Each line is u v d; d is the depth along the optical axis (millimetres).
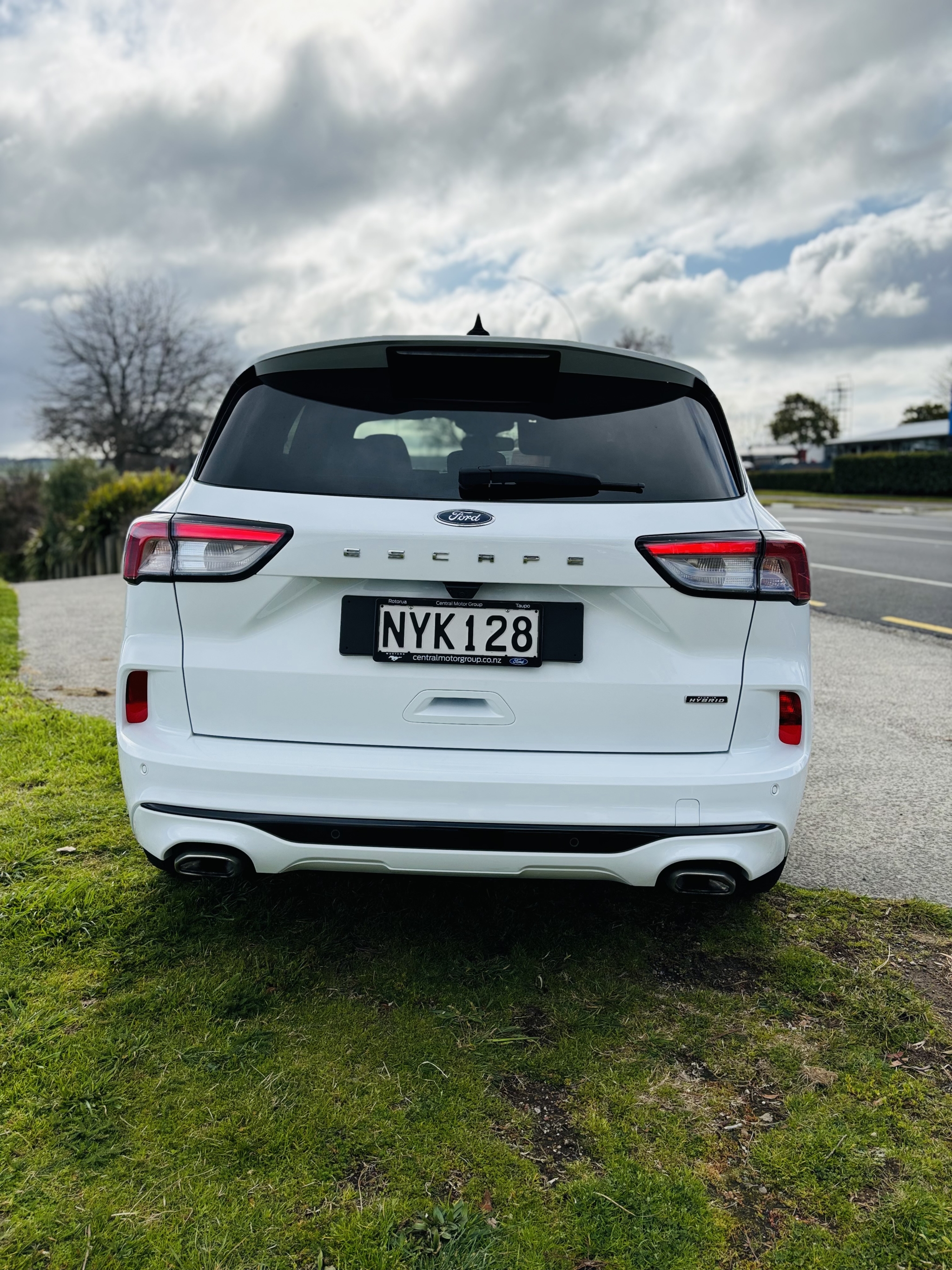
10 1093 1818
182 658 2027
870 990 2262
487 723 2004
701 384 2256
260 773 1977
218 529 1987
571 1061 1979
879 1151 1729
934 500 34000
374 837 1977
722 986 2279
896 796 3633
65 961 2309
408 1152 1706
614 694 1997
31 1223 1521
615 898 2750
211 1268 1455
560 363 2168
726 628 2006
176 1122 1763
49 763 3711
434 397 2133
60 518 22281
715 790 1978
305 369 2189
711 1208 1595
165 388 43156
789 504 31625
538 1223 1555
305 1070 1921
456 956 2393
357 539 1938
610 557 1948
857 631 7066
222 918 2539
